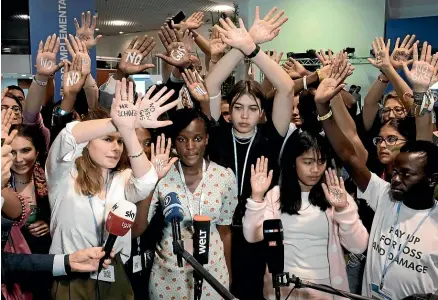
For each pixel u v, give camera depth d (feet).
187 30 10.43
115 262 5.69
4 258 5.13
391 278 5.68
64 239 5.61
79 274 5.55
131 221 4.88
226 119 9.77
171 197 5.78
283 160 6.63
